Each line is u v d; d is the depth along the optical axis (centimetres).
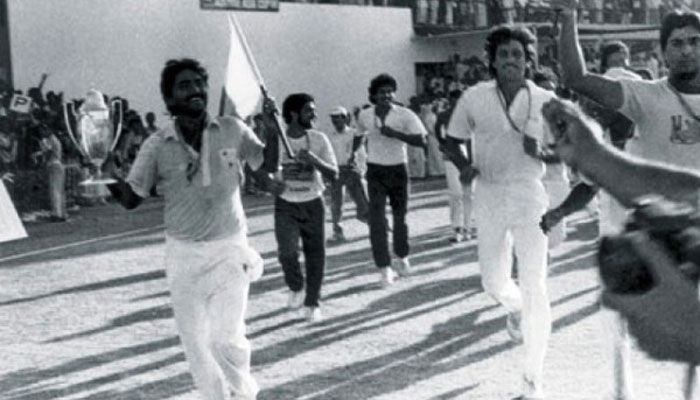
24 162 1912
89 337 838
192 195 520
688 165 473
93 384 686
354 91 2777
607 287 97
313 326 839
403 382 657
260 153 540
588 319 823
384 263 1016
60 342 822
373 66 2811
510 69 600
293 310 901
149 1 2431
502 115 604
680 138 472
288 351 755
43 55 2302
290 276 896
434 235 1403
